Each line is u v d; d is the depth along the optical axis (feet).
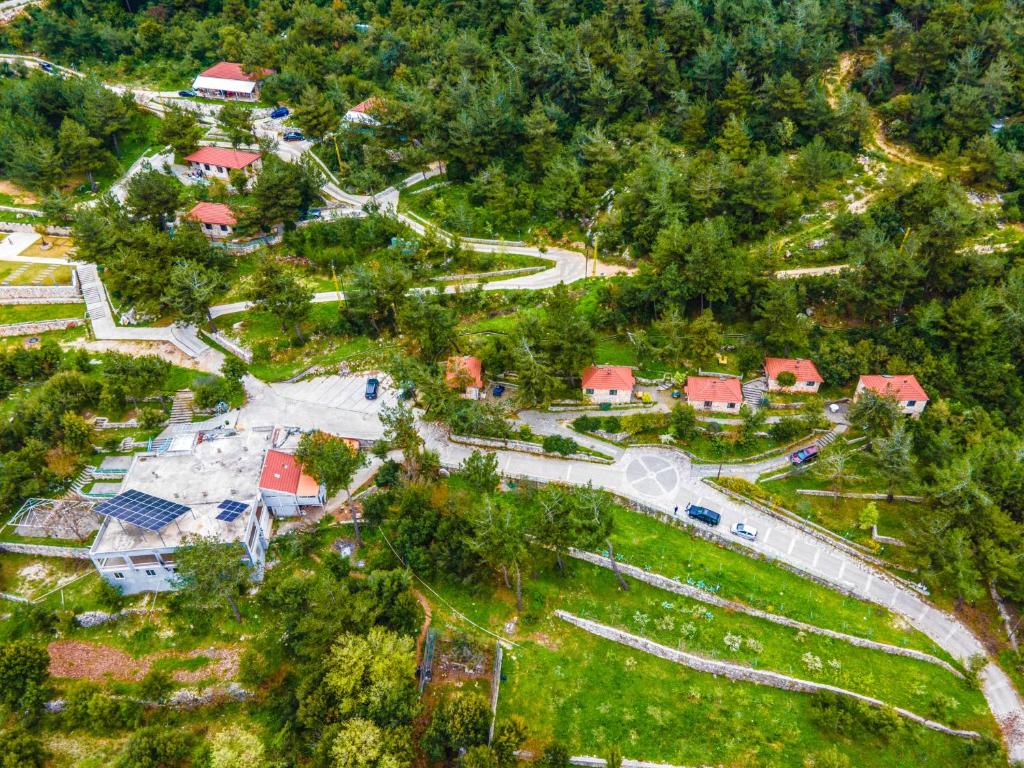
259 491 278.26
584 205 426.10
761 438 319.06
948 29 463.01
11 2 611.88
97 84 491.31
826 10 486.79
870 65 472.03
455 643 254.27
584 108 479.41
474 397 330.75
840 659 255.29
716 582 273.54
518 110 481.05
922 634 262.26
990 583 273.13
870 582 276.41
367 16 597.52
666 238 359.05
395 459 310.86
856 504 299.58
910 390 324.60
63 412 313.94
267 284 352.69
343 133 484.33
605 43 484.33
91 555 253.24
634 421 318.86
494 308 385.91
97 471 302.66
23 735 223.51
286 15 595.06
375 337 371.15
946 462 293.02
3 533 279.90
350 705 219.82
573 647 258.98
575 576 277.85
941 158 429.38
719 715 243.40
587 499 260.01
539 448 313.94
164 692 236.63
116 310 388.16
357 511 290.97
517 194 446.19
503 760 218.38
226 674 243.60
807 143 451.94
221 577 238.48
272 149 485.56
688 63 495.41
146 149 499.51
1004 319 344.08
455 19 564.71
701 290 348.59
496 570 273.95
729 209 408.67
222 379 338.54
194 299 351.05
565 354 317.01
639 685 249.96
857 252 366.22
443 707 228.22
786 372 334.65
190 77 571.69
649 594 273.33
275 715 234.38
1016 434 315.99
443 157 469.98
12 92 481.05
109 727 230.48
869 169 442.91
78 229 378.53
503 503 292.20
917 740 235.81
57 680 242.58
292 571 272.10
